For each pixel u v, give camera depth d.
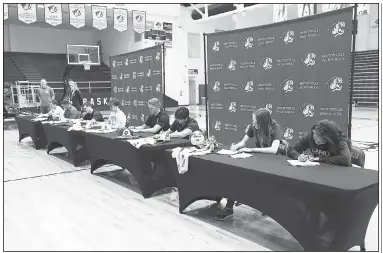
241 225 3.10
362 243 2.38
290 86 4.04
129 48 17.38
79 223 3.21
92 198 3.95
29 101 12.59
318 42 3.69
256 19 15.98
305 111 3.89
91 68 19.27
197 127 4.16
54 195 4.07
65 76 16.38
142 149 3.81
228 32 4.79
